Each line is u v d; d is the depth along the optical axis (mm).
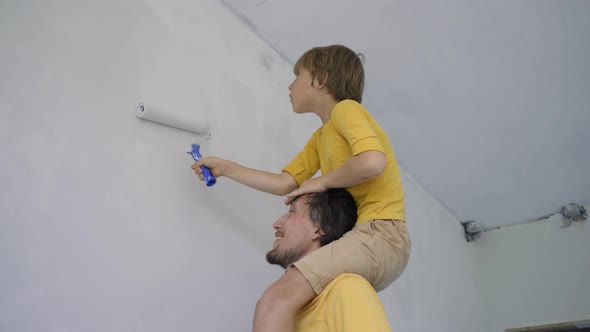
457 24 2195
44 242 1185
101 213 1317
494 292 3617
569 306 3381
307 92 1557
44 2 1343
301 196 1363
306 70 1579
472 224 3713
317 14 2119
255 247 1749
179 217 1519
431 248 3158
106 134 1396
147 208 1437
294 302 1107
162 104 1578
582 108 2670
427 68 2426
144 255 1386
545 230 3604
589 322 3295
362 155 1245
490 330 3518
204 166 1540
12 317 1090
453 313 3119
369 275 1217
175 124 1577
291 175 1607
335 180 1290
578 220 3514
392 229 1290
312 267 1156
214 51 1877
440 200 3506
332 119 1428
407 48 2314
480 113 2721
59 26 1363
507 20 2174
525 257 3611
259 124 1982
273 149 2010
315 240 1308
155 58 1612
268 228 1834
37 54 1291
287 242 1313
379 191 1345
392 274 1271
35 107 1252
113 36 1500
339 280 1123
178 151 1592
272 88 2143
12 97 1213
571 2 2080
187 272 1486
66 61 1354
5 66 1219
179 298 1438
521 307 3512
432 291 2971
